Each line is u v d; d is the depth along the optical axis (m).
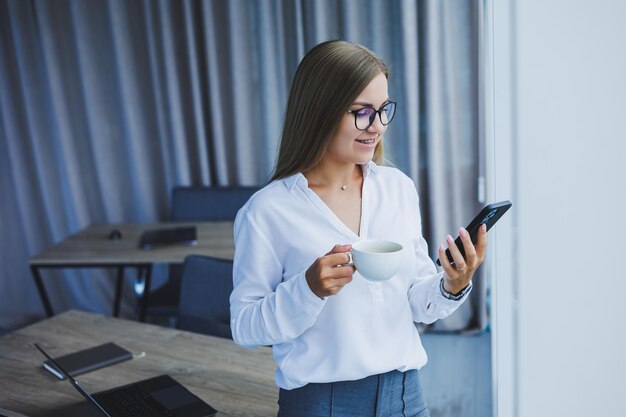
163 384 1.49
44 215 3.86
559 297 1.05
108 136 3.63
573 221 1.01
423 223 3.33
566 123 0.98
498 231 1.16
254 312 1.10
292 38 3.33
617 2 0.92
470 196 3.23
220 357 1.66
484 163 3.15
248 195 3.34
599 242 1.01
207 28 3.32
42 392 1.51
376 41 3.16
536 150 1.01
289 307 1.05
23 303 3.96
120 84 3.48
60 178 3.78
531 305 1.06
